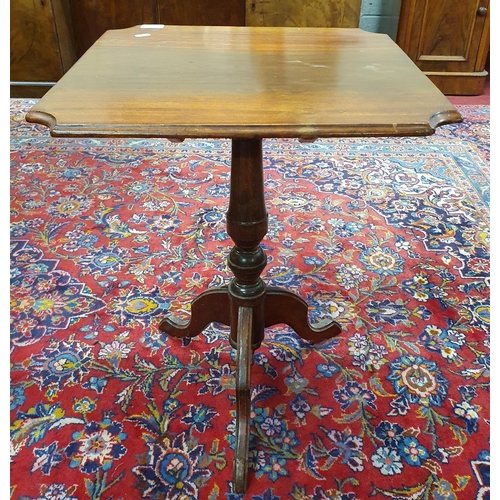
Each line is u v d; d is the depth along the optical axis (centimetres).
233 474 125
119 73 119
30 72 320
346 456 133
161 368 157
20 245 206
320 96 107
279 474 129
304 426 140
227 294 152
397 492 125
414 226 219
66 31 319
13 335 167
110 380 153
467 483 126
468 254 204
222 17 318
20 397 147
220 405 146
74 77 116
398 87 112
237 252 139
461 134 291
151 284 189
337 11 306
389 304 181
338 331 166
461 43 325
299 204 233
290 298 153
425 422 141
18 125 296
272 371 157
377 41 146
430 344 165
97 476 128
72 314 175
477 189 244
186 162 266
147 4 315
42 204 231
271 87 112
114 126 94
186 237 212
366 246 208
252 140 122
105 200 235
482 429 139
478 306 179
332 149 278
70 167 260
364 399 148
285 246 207
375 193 241
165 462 131
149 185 246
